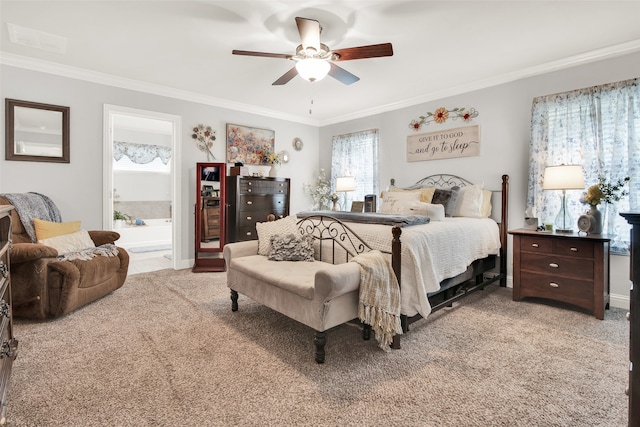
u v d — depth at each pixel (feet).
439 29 8.90
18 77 10.80
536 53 10.38
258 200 15.98
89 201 12.25
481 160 13.06
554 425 4.75
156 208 24.80
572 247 9.36
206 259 14.43
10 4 7.79
